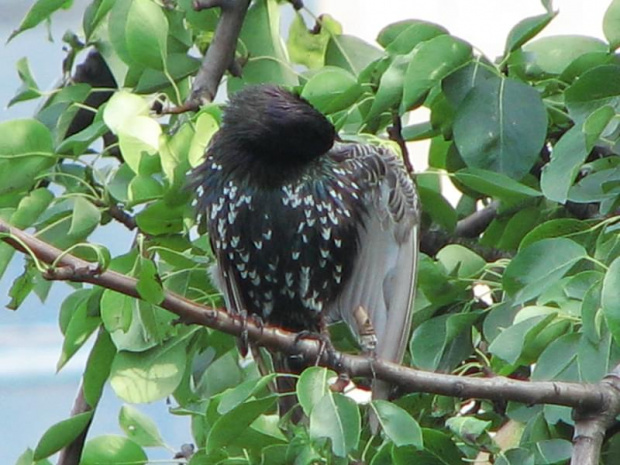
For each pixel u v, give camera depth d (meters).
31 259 7.59
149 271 7.55
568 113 9.34
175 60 10.34
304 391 7.41
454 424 7.87
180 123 9.80
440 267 9.16
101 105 10.48
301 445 7.78
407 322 9.52
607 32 9.10
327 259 10.17
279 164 9.98
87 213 9.07
